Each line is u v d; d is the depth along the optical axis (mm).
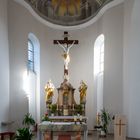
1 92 12508
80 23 16953
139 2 12836
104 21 15266
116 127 9602
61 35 17094
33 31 15883
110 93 14531
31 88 15844
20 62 14375
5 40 13156
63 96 14445
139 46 13133
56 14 17156
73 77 16797
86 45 16766
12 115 13586
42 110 16234
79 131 10336
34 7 15836
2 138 10391
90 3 16641
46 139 10117
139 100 12883
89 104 16344
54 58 16922
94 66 16484
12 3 14094
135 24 13320
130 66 13344
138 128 12773
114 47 14664
